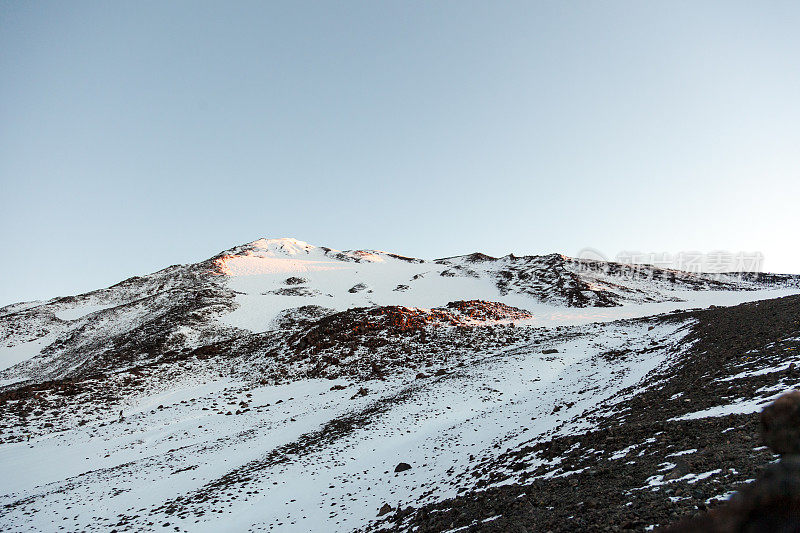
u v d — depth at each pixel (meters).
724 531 1.23
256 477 21.52
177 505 19.14
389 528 12.45
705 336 26.69
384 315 56.97
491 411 26.44
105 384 44.78
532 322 64.12
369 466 20.92
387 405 30.81
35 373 71.75
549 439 16.12
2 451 29.70
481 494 11.95
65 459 27.44
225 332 71.38
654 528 5.98
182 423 33.41
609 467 9.84
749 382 12.61
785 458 1.40
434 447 21.31
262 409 35.44
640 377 23.06
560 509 8.32
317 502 17.61
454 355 45.16
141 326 76.25
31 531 17.53
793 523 1.09
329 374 43.44
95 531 17.09
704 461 7.73
